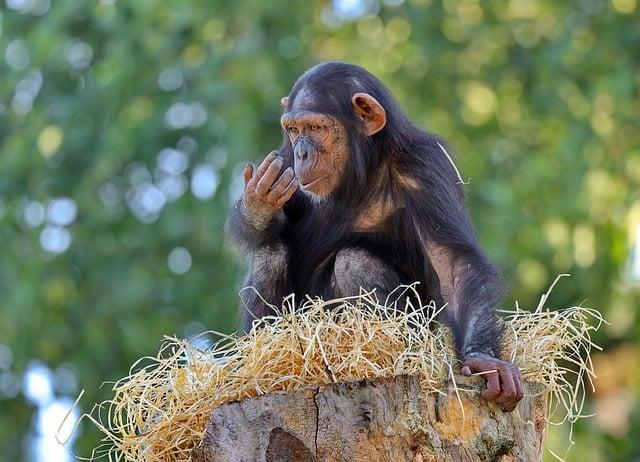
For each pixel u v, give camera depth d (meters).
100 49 16.84
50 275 16.66
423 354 7.00
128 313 16.39
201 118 16.53
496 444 7.18
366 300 7.57
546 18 17.42
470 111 17.48
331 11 17.67
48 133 16.64
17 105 17.16
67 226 16.92
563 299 17.20
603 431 18.42
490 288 8.16
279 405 6.84
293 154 9.10
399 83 17.17
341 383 6.82
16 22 17.33
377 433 6.78
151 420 7.27
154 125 16.39
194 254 16.58
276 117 16.33
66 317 16.62
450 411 7.07
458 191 9.01
